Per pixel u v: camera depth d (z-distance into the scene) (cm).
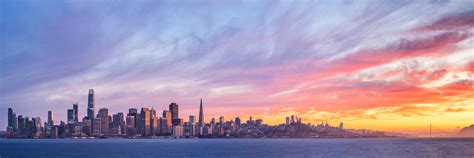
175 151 12475
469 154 9825
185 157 9519
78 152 12138
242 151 12106
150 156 10031
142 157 9669
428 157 8900
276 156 9438
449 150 11719
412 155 9531
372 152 10900
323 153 10550
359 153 10438
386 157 8906
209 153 11088
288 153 10675
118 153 11494
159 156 10012
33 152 12219
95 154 11031
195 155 10250
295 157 9062
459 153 10200
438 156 9156
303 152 11156
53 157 9956
